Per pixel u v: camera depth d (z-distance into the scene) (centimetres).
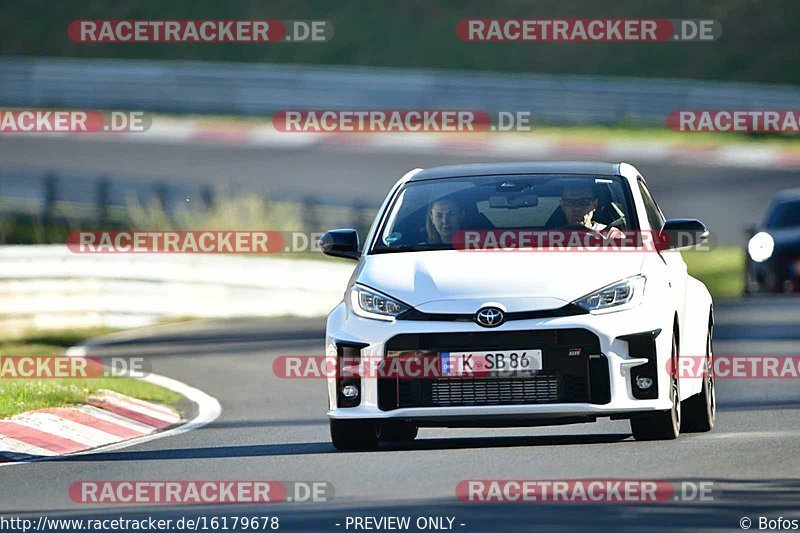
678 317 3341
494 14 18250
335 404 3269
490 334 3131
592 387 3130
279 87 15938
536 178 3569
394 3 18888
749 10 18138
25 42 19038
